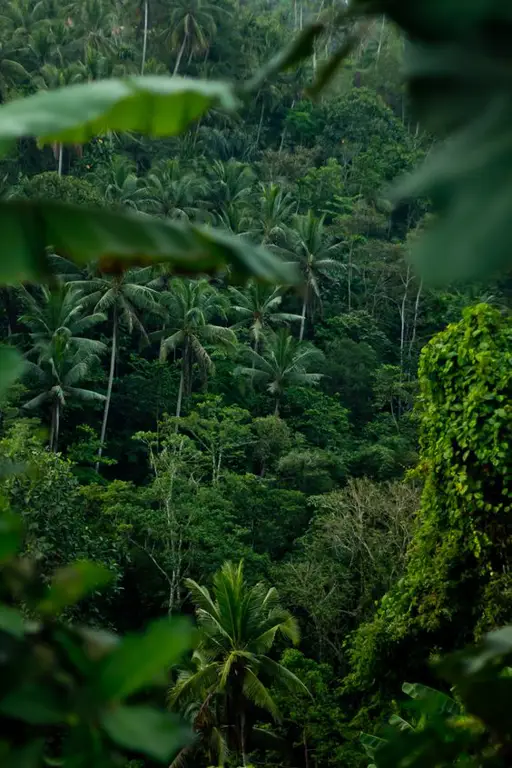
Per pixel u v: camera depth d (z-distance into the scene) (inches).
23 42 2206.0
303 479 1273.4
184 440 1059.9
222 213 2009.1
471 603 424.8
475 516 414.9
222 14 2440.9
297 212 2167.8
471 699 31.4
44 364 1304.1
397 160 2135.8
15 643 25.5
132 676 23.3
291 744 751.1
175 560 945.5
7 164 1657.2
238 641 689.6
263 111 2369.6
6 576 27.8
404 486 955.3
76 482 676.7
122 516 943.0
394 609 455.2
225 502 1018.1
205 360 1453.0
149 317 1648.6
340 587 903.1
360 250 1908.2
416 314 1838.1
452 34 18.8
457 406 415.8
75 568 27.5
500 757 31.9
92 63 1993.1
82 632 27.4
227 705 685.3
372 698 471.8
